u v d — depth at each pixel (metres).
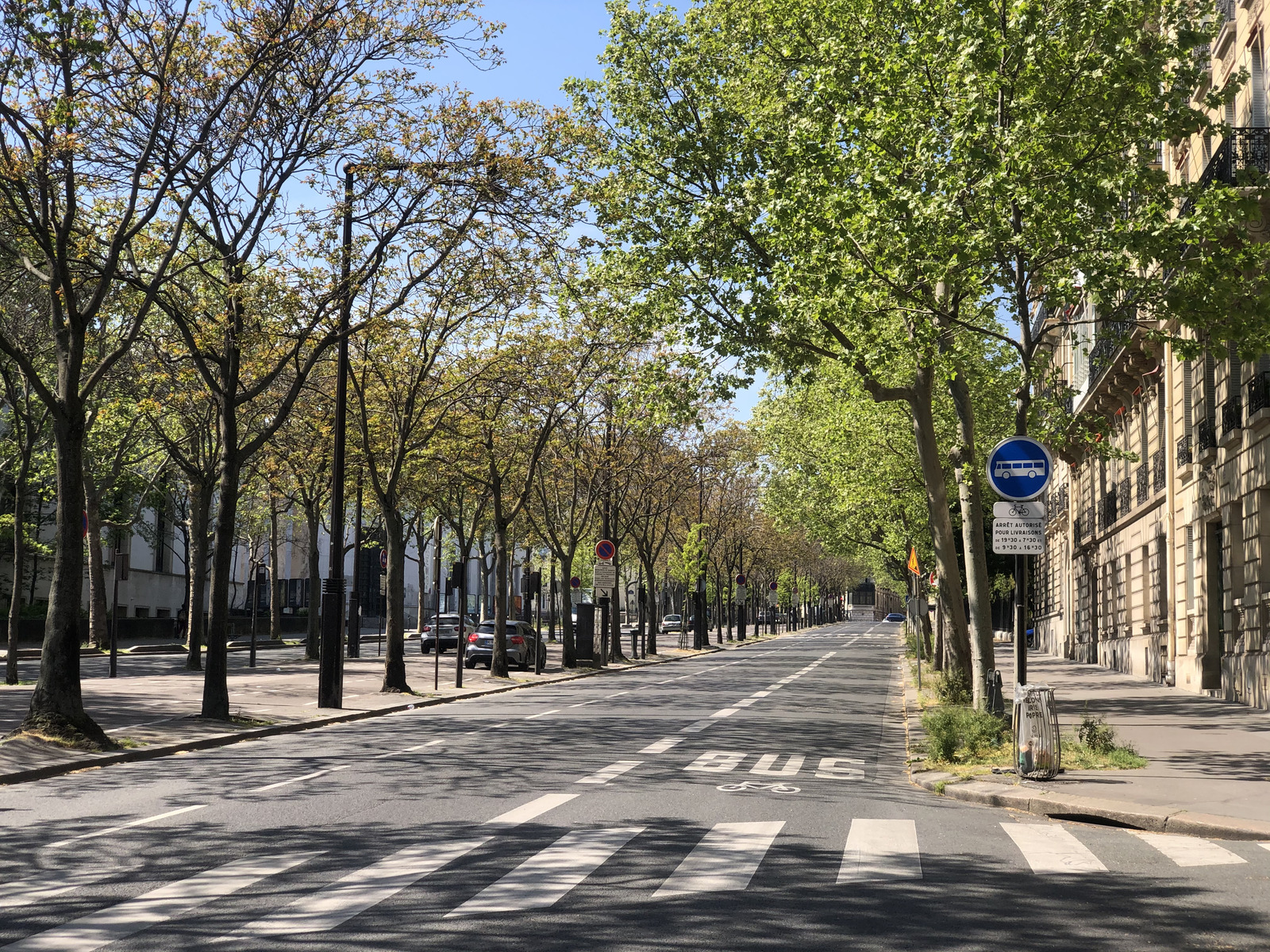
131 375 29.09
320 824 9.98
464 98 21.36
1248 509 22.48
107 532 52.09
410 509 59.22
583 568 87.19
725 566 87.56
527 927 6.46
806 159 17.20
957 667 23.31
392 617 29.23
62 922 6.67
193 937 6.30
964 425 20.02
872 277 16.55
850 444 36.06
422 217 21.33
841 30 19.44
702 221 22.16
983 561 18.97
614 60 23.77
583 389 35.84
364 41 19.84
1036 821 10.73
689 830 9.68
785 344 22.03
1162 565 31.09
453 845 8.97
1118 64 14.66
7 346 15.97
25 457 29.81
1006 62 15.12
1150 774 12.98
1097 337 16.58
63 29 14.90
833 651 59.84
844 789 12.41
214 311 23.94
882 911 6.89
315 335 23.66
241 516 61.09
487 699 28.20
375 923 6.55
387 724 21.02
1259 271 16.98
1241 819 10.20
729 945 6.09
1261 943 6.27
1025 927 6.54
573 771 13.66
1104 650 39.28
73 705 16.23
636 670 43.75
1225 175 20.30
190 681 30.62
